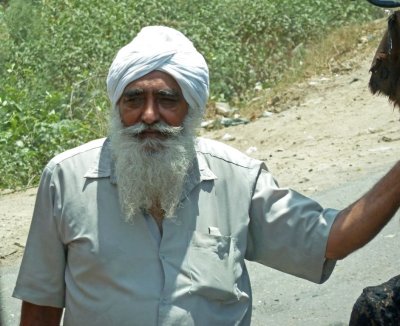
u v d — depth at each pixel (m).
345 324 6.41
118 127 3.98
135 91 3.90
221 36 17.11
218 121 14.17
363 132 12.12
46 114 12.87
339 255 4.01
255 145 12.48
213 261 3.97
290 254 4.07
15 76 14.76
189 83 3.93
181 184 3.96
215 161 4.11
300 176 10.15
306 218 4.04
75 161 4.08
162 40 3.96
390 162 10.26
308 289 7.01
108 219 3.99
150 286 3.93
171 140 3.93
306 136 12.41
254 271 7.41
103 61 15.34
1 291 7.16
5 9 18.73
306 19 17.92
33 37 16.55
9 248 8.55
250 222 4.11
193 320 3.91
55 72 15.24
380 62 3.86
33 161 11.59
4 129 12.46
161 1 17.30
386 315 3.88
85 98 14.03
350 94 14.20
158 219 4.01
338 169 10.24
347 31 17.00
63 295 4.17
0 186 11.16
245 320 4.08
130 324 3.92
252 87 16.28
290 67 16.69
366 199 3.93
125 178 3.92
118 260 3.95
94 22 16.50
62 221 4.04
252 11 17.94
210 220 4.03
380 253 7.42
